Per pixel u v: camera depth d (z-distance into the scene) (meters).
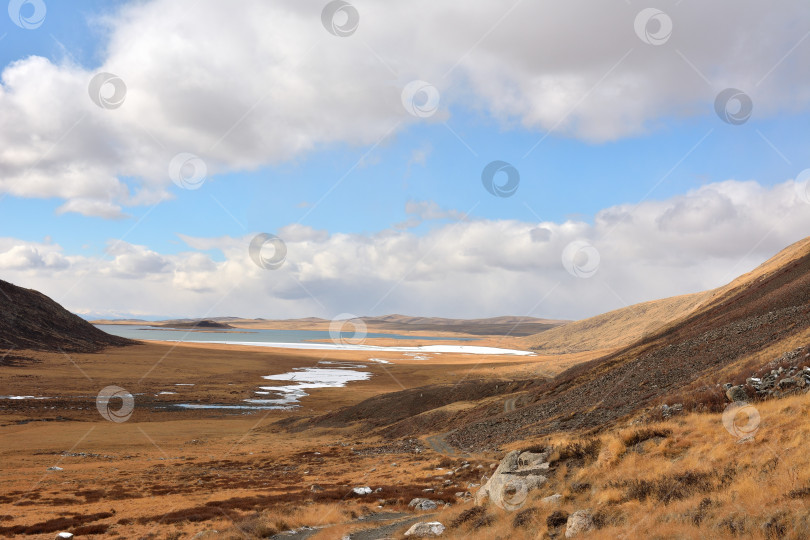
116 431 95.62
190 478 54.34
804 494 11.10
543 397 75.38
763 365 30.50
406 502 29.12
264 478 51.66
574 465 19.89
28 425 99.25
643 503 14.42
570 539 13.88
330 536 20.73
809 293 55.31
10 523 32.47
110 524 30.98
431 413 90.62
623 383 57.78
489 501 20.47
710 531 11.19
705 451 16.75
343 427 99.69
